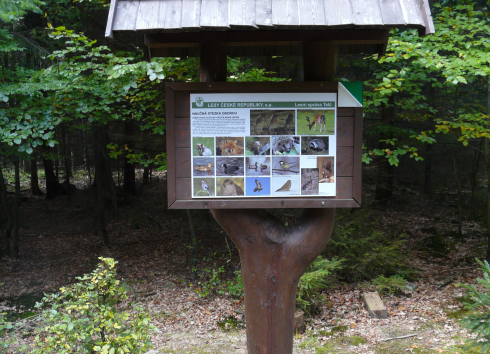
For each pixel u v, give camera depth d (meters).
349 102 2.58
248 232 2.94
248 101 2.58
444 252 9.02
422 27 2.22
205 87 2.56
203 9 2.30
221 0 2.34
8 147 7.92
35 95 5.75
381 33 2.61
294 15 2.25
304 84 2.57
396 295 6.97
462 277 7.41
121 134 9.88
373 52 3.65
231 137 2.59
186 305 7.16
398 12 2.24
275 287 2.98
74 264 9.41
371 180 14.00
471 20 6.24
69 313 3.59
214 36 2.68
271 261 2.96
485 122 6.52
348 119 2.61
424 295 6.86
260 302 2.99
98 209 11.58
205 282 7.79
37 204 14.01
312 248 2.97
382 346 5.20
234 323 6.36
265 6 2.30
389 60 5.38
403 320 6.00
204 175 2.60
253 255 2.96
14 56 8.30
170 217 12.38
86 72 8.23
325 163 2.61
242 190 2.61
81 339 3.55
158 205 13.16
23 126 5.44
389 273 7.75
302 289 6.20
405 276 7.63
